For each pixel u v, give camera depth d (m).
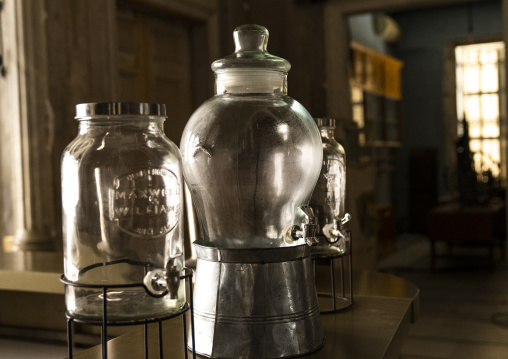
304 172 0.81
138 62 5.03
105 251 0.68
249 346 0.80
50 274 1.55
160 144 0.73
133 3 4.90
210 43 5.79
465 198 7.53
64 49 4.04
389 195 10.25
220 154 0.78
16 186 3.78
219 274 0.82
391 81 9.75
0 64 3.79
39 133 3.82
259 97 0.82
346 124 4.82
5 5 3.76
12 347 1.71
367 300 1.21
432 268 6.78
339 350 0.85
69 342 0.70
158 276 0.65
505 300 4.93
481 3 10.23
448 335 3.83
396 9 5.88
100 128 0.72
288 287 0.81
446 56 10.50
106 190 0.68
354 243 4.77
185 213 1.84
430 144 10.67
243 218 0.80
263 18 6.25
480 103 10.64
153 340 0.94
